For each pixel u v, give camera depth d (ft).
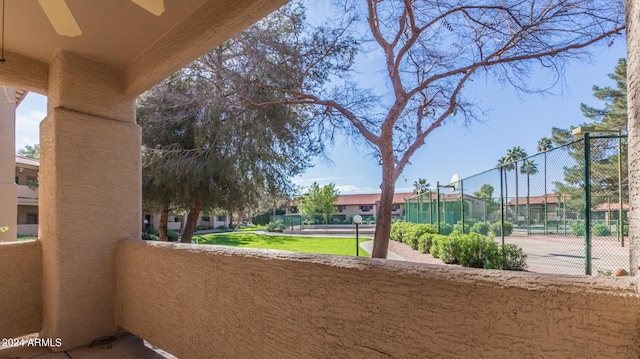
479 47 19.77
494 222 24.99
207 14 7.68
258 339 5.81
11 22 8.28
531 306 3.23
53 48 9.66
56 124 9.32
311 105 22.35
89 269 9.70
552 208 24.97
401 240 42.50
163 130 26.71
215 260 6.78
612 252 23.00
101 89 10.40
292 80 20.98
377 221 20.49
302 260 5.28
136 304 9.16
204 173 26.63
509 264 20.03
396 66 19.43
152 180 27.55
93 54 10.02
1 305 9.35
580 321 2.98
